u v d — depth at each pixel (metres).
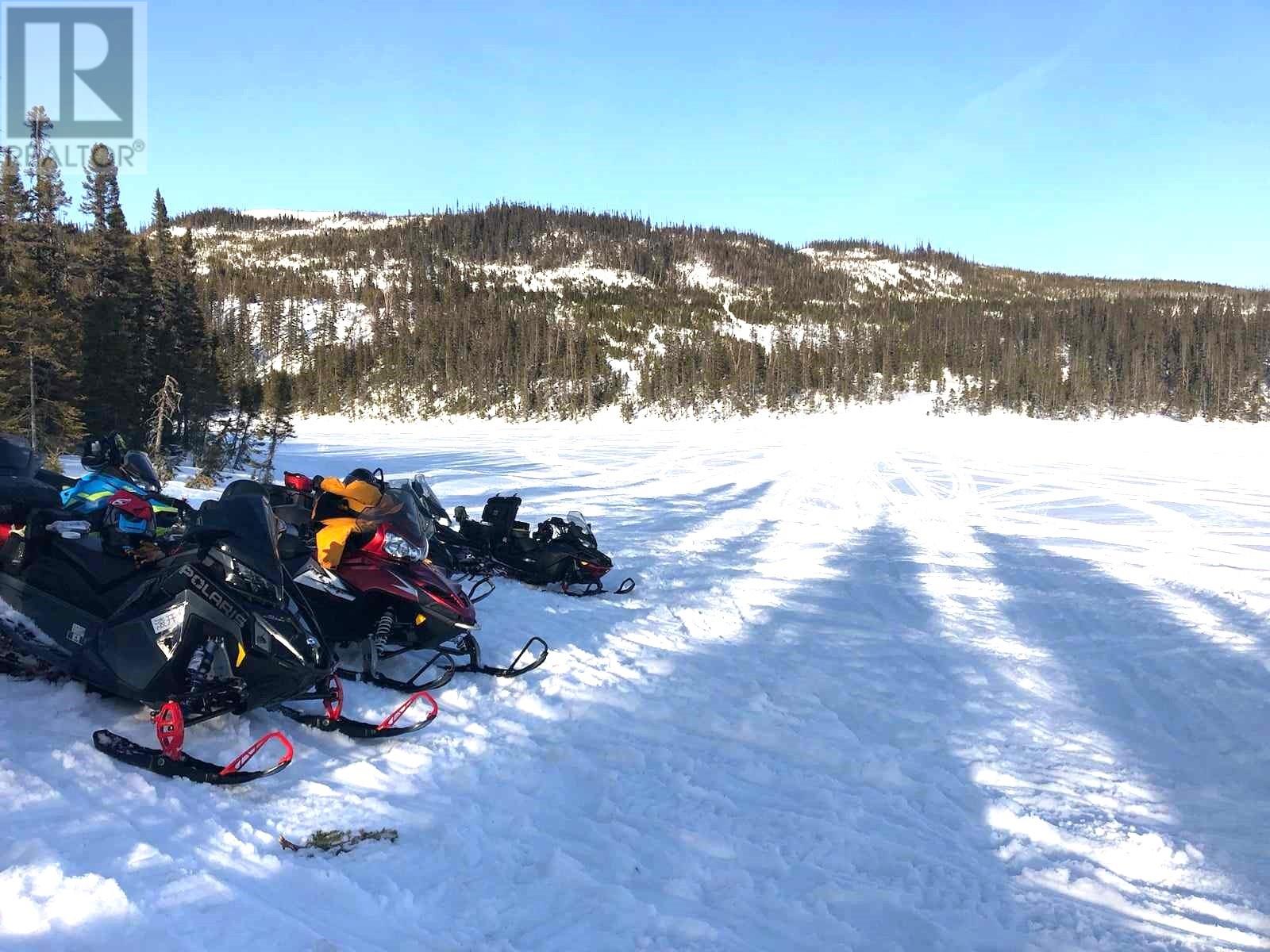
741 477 25.20
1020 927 3.03
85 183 30.08
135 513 4.39
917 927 2.97
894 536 13.51
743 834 3.57
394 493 5.87
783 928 2.90
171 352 30.69
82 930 2.34
